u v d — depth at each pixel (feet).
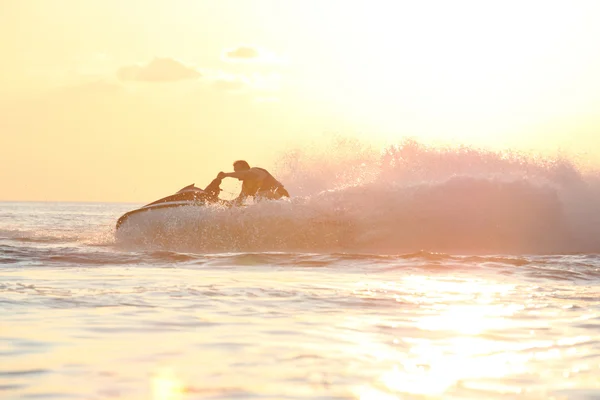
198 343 40.81
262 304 58.08
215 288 69.15
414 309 56.03
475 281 79.66
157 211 167.63
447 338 43.32
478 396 29.48
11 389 29.55
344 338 42.96
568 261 105.09
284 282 76.69
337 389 30.35
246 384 31.14
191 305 56.85
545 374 33.53
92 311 52.90
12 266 94.84
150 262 102.83
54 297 60.64
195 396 28.94
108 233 187.83
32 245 151.94
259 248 162.40
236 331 45.01
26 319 48.70
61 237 183.62
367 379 32.32
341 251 156.04
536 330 46.37
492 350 39.58
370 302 59.88
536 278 83.71
